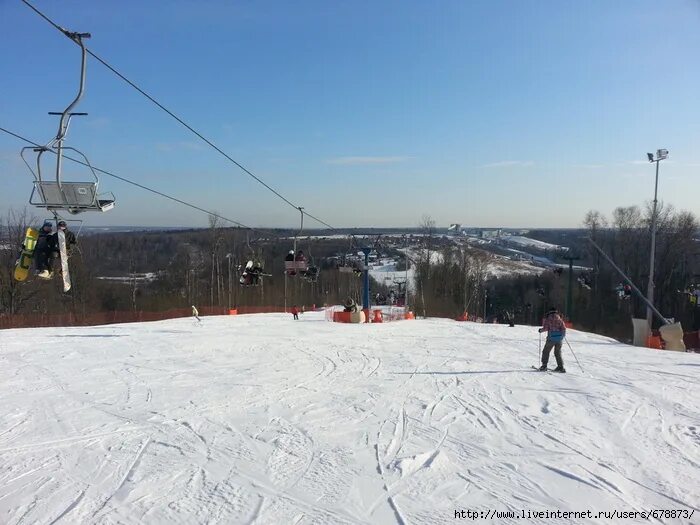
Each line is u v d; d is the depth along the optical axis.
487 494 5.56
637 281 57.16
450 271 76.75
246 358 15.27
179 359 14.92
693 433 7.84
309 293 85.56
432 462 6.50
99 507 5.18
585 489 5.71
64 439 7.34
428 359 15.34
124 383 11.32
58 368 13.22
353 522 4.90
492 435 7.66
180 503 5.28
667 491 5.66
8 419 8.37
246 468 6.25
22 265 10.66
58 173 9.04
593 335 27.70
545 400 9.94
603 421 8.45
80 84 8.56
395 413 8.88
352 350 17.36
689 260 56.44
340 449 6.97
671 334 22.53
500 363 14.63
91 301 60.03
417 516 5.03
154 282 74.94
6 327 40.06
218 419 8.41
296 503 5.30
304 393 10.43
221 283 71.06
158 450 6.89
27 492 5.54
